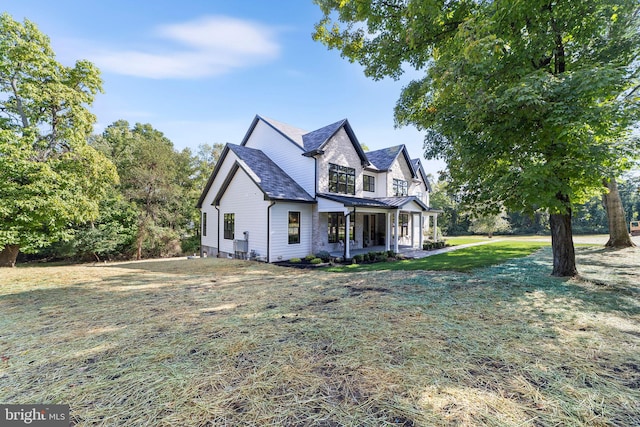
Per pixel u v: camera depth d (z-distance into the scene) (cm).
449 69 579
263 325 390
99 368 275
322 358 290
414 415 201
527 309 444
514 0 493
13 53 975
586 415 201
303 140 1509
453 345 316
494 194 591
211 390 236
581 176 532
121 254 1827
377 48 904
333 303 501
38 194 1023
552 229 707
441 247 1575
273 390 235
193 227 2208
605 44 555
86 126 1194
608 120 471
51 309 490
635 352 297
